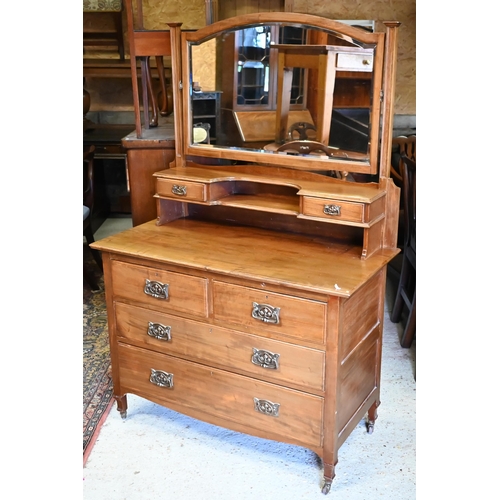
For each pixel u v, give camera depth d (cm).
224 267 223
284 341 219
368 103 232
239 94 255
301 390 221
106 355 323
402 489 227
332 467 222
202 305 233
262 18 241
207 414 248
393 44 223
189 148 275
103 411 275
